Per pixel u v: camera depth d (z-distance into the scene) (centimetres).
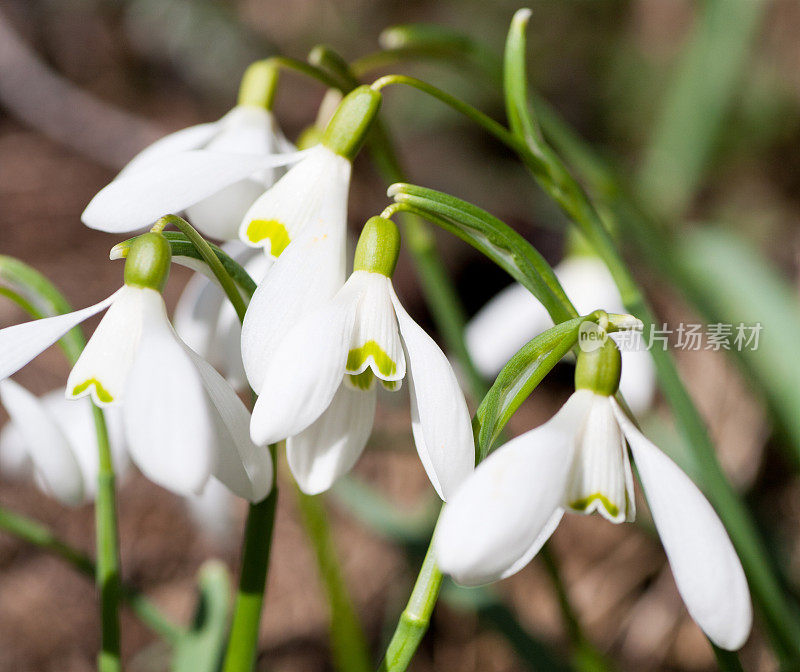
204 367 22
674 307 55
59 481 25
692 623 44
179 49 82
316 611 48
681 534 21
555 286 23
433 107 75
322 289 22
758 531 39
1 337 22
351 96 24
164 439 20
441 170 76
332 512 52
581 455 22
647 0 76
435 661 45
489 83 31
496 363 37
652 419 43
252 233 23
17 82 82
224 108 86
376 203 76
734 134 68
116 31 89
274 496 24
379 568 50
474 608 35
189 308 27
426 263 31
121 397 21
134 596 30
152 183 23
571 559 49
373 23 85
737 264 39
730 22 51
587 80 78
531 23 78
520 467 21
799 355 35
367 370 23
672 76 71
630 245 53
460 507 20
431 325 66
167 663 45
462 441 21
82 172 79
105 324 22
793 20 68
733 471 48
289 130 84
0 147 81
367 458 56
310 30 86
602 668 31
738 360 36
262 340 22
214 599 30
